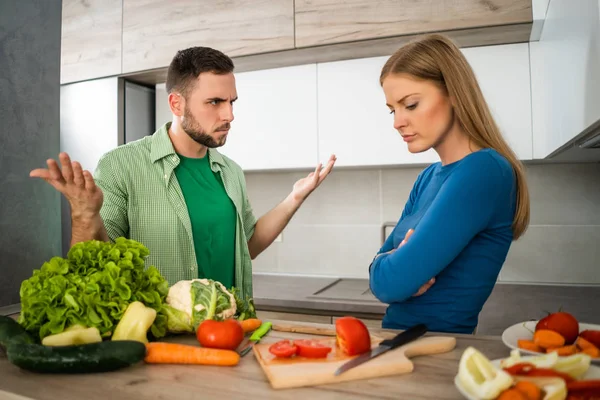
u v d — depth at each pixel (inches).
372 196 99.0
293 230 104.3
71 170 38.8
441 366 33.8
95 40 95.1
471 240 39.3
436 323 40.8
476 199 36.3
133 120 97.3
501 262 40.3
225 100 56.1
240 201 64.5
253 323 42.8
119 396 29.7
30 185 57.5
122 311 37.1
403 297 38.1
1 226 54.1
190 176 59.9
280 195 105.2
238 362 35.5
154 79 96.7
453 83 39.0
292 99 88.6
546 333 32.2
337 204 101.3
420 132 40.4
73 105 97.8
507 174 37.6
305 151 88.0
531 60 75.8
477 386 25.3
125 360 32.8
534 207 89.1
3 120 54.3
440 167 43.5
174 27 88.9
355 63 84.8
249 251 66.8
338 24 78.7
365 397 29.0
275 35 82.4
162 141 58.6
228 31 85.4
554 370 26.3
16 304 53.6
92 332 35.5
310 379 31.1
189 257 57.6
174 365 35.1
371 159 84.3
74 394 30.0
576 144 51.0
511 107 76.7
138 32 91.4
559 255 88.1
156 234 57.1
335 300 78.5
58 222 61.7
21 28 56.4
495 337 39.1
